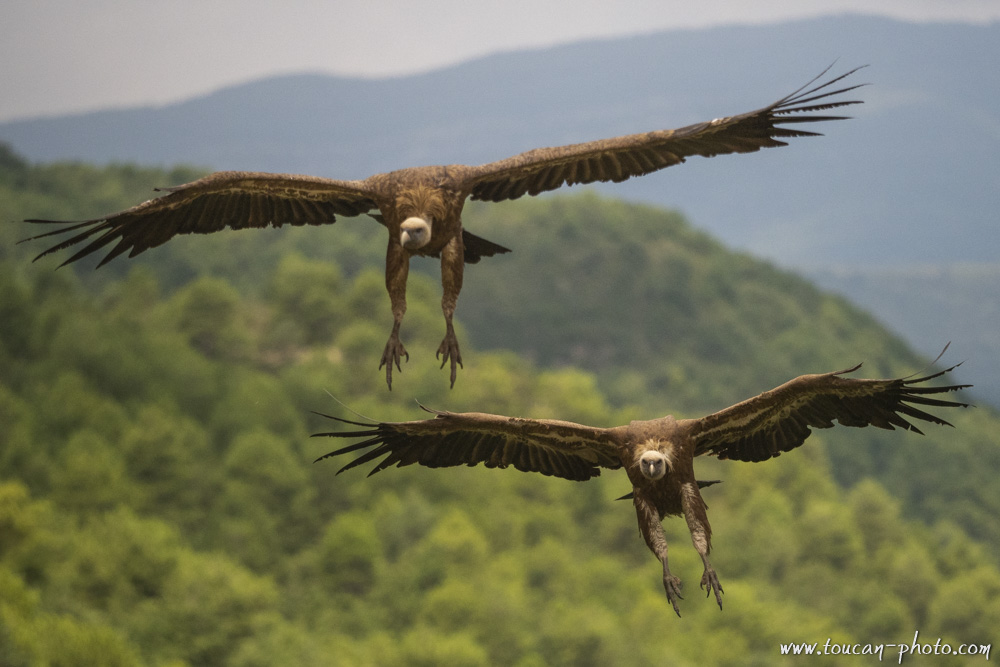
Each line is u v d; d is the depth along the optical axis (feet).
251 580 261.03
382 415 422.00
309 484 381.81
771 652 291.17
